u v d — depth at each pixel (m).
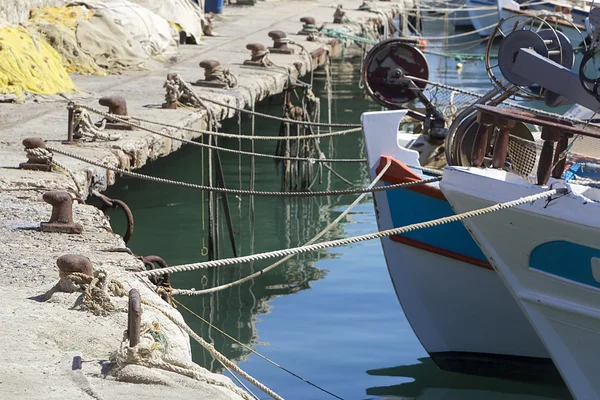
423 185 13.63
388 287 16.83
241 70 26.08
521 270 11.37
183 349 7.61
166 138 17.66
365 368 13.40
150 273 9.01
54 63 22.12
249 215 21.58
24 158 14.67
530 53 12.24
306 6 46.56
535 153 12.47
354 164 27.05
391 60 15.71
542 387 13.53
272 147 27.48
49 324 7.95
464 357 14.17
